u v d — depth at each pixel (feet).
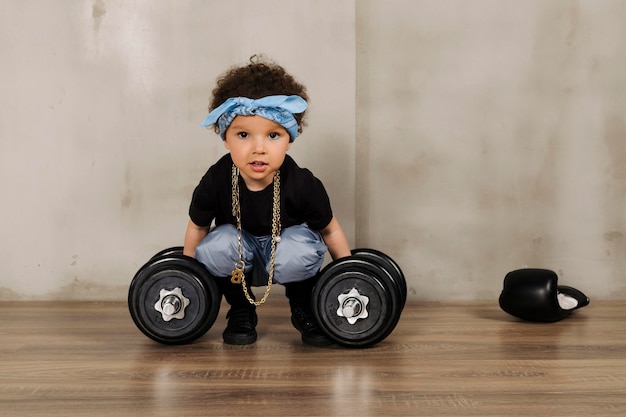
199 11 8.04
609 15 8.20
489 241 8.29
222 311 7.74
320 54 8.00
